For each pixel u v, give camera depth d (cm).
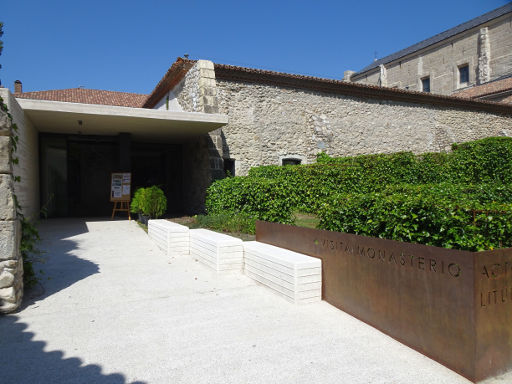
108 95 2148
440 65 3008
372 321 308
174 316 335
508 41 2562
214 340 284
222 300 380
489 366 226
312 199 877
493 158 1181
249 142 1234
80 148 1271
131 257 588
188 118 955
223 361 251
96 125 1014
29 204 905
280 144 1291
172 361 251
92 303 370
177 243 599
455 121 1712
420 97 1596
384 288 294
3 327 309
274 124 1285
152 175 1495
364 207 373
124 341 283
